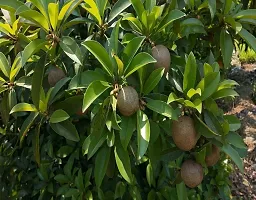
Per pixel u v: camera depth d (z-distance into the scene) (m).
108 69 0.65
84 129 0.90
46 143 0.97
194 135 0.68
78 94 0.77
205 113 0.69
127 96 0.63
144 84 0.67
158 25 0.72
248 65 3.00
